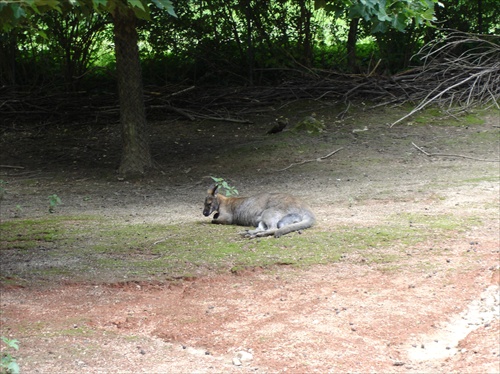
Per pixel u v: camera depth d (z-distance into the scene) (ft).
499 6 68.59
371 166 46.65
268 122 60.08
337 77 67.00
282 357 17.87
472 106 60.08
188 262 25.90
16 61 70.33
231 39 69.87
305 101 64.18
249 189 41.65
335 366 17.30
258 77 70.95
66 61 69.10
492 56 64.08
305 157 49.90
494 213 31.24
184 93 65.62
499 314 20.44
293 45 70.13
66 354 18.22
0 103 63.72
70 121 63.26
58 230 31.63
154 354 18.34
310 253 26.18
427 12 23.45
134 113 47.42
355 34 69.36
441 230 28.58
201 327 20.07
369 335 19.13
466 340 18.63
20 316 21.35
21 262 26.89
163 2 16.75
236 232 29.96
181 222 32.68
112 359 17.94
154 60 70.69
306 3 68.64
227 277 24.38
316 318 20.35
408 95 62.64
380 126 57.16
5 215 36.19
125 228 31.60
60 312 21.68
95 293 23.41
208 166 48.78
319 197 37.47
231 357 18.13
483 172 42.50
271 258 25.77
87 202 39.60
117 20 45.88
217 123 61.00
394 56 70.28
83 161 51.80
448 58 66.69
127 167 47.70
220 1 67.56
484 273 23.62
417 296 21.89
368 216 31.81
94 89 69.62
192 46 69.00
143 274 24.88
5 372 15.47
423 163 46.85
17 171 49.21
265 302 21.86
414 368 17.16
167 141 56.44
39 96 65.36
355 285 22.99
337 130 56.44
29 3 14.16
